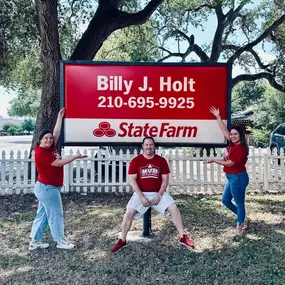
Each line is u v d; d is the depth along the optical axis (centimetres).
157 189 509
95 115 617
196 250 501
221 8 1573
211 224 625
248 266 444
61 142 615
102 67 614
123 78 615
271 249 499
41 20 842
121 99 617
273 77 1611
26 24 1084
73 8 1304
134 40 1672
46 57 882
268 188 949
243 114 3469
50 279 416
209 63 612
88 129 617
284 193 917
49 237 557
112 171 896
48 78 901
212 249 504
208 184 924
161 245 520
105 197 848
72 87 615
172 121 617
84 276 423
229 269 436
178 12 1684
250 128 2911
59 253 495
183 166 923
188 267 443
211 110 614
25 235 574
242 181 547
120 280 412
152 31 1730
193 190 924
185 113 617
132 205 496
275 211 718
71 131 616
